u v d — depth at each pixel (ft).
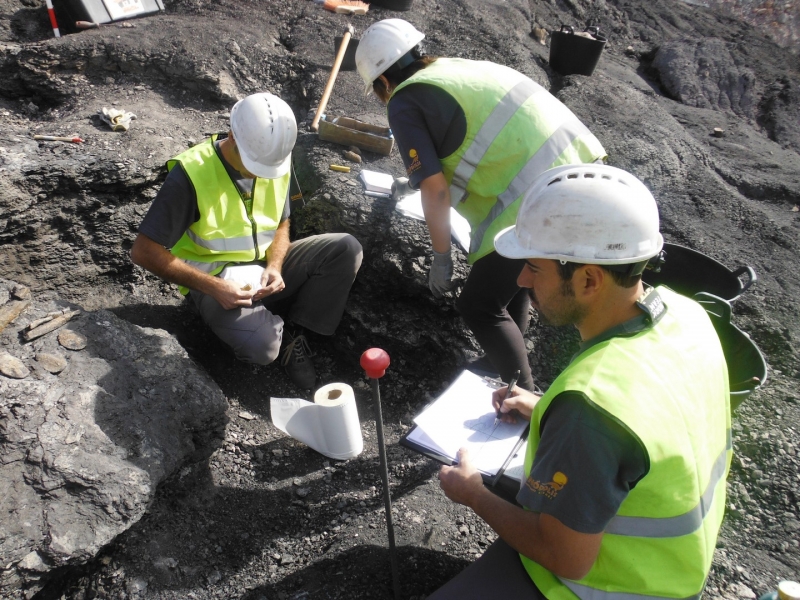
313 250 9.83
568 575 4.75
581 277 4.80
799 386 10.25
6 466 7.00
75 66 13.73
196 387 8.63
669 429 4.44
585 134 7.68
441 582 7.54
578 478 4.37
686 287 9.78
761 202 14.99
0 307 8.33
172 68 14.06
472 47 17.83
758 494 8.70
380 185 11.37
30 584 6.66
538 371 10.69
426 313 10.71
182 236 9.14
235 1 17.33
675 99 20.51
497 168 7.49
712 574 7.48
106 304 11.05
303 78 15.23
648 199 4.79
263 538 8.17
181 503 8.28
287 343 10.63
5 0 16.40
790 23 28.48
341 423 8.65
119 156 11.14
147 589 7.42
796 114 20.10
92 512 7.02
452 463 6.44
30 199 10.18
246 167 8.57
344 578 7.63
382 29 7.79
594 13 24.00
